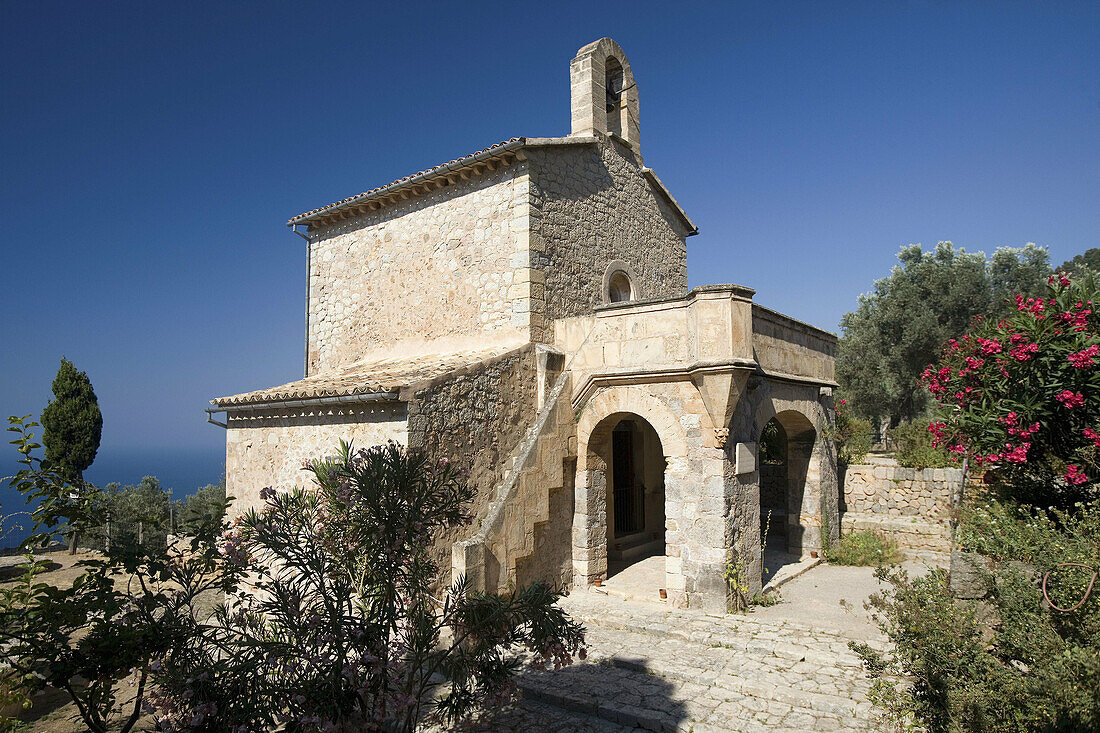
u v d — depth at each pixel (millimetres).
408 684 5637
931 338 22906
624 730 6617
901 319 23844
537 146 11891
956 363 8891
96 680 5148
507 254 12023
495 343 12086
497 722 6855
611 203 14453
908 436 16062
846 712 6559
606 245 14117
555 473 10922
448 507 6223
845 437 16547
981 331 8828
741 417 10438
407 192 13680
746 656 8266
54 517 5605
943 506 14289
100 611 5219
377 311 14367
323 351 15555
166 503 23703
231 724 4836
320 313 15703
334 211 14898
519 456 10305
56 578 15805
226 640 5371
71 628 5152
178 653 5160
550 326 12062
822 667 7801
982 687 4523
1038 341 7777
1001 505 7602
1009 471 8359
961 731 4570
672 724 6500
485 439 10156
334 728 4902
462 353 12211
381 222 14461
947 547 13656
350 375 12234
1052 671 4266
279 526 5750
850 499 15586
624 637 9172
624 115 15305
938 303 23734
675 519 10352
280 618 5570
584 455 11492
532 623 5859
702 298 9789
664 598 10516
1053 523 6789
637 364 10852
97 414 23703
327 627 5238
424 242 13531
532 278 11703
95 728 5281
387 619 5715
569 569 11422
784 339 12188
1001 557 5598
